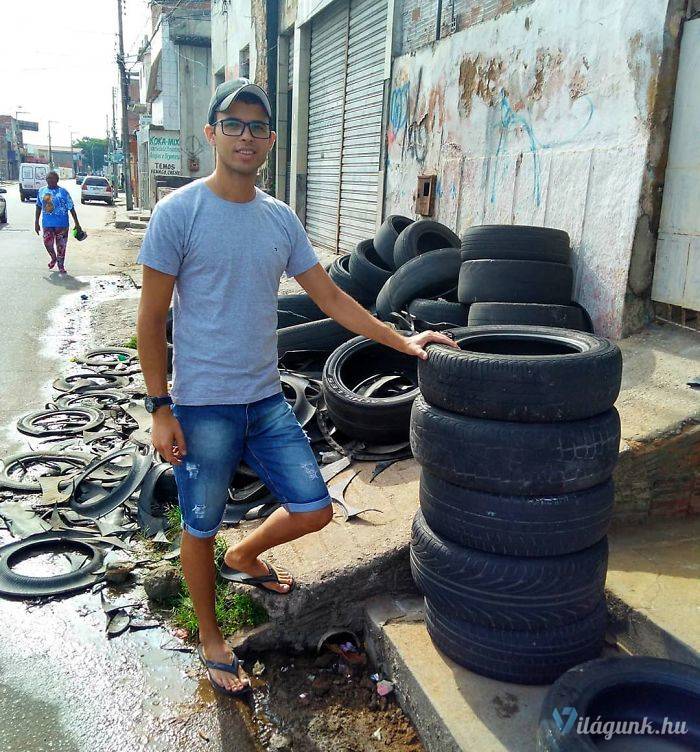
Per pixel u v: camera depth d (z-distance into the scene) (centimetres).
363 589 333
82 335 902
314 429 485
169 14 2816
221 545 368
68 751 267
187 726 282
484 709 261
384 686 302
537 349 318
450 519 269
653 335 544
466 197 789
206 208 244
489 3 739
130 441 543
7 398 652
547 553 258
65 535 416
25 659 318
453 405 261
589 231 591
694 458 384
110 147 8388
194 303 253
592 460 252
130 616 349
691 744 225
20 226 2439
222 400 259
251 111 237
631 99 542
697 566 333
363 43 1129
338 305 283
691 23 502
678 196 525
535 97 658
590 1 580
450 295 653
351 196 1219
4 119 9412
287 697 302
